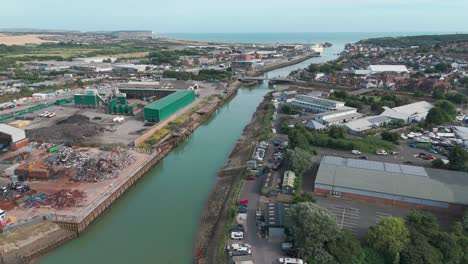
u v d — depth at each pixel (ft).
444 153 342.44
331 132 394.52
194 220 252.21
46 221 231.91
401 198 241.76
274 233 208.44
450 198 232.73
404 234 189.16
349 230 215.10
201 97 654.94
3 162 318.65
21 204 249.75
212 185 310.04
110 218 256.52
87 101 564.30
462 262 184.85
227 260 193.16
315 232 186.80
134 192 299.17
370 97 603.26
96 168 301.43
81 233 232.32
